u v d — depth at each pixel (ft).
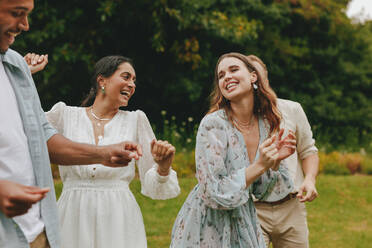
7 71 6.54
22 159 6.32
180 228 9.45
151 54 44.16
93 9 38.27
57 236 6.68
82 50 37.93
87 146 6.96
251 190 9.26
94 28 38.96
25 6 5.79
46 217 6.58
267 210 11.36
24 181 6.33
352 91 62.28
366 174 37.35
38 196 4.86
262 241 9.30
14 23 5.86
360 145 57.31
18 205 4.84
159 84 45.55
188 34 42.16
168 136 37.14
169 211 23.62
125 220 10.36
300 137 11.76
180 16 38.88
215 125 9.17
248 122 9.55
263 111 9.65
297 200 11.45
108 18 38.70
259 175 8.50
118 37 42.11
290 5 55.57
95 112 11.12
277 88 55.11
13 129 6.30
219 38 44.47
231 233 9.11
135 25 41.09
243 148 9.26
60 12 36.91
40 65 9.75
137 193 25.93
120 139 10.78
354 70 61.36
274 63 53.26
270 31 51.49
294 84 56.85
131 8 38.47
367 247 19.80
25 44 35.40
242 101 9.39
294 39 56.65
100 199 10.24
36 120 6.70
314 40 59.98
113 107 11.07
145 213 23.21
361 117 60.85
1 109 6.25
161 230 20.84
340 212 25.41
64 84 39.88
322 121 58.65
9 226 6.00
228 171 9.17
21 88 6.63
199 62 44.27
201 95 48.34
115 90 10.94
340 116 58.39
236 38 41.68
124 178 10.66
